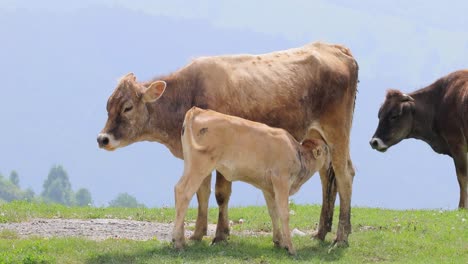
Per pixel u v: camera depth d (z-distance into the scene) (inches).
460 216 781.3
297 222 749.3
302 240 665.0
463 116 956.0
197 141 581.3
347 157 677.3
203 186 630.5
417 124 1008.9
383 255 627.5
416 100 1007.0
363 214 803.4
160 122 636.1
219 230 633.6
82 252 583.5
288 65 666.8
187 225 731.4
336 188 675.4
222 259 576.7
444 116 981.2
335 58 688.4
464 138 967.0
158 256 576.4
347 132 682.2
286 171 598.2
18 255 570.9
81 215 776.9
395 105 1008.2
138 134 630.5
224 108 639.1
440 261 604.7
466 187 967.0
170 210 829.2
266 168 594.9
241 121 591.5
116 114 622.8
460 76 984.3
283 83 657.6
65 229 684.7
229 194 633.6
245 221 761.0
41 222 717.9
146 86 636.1
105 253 582.2
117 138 622.2
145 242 620.1
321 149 621.6
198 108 589.0
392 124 1010.7
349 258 614.9
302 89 663.8
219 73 645.3
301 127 667.4
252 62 661.3
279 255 597.3
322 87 673.6
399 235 681.6
